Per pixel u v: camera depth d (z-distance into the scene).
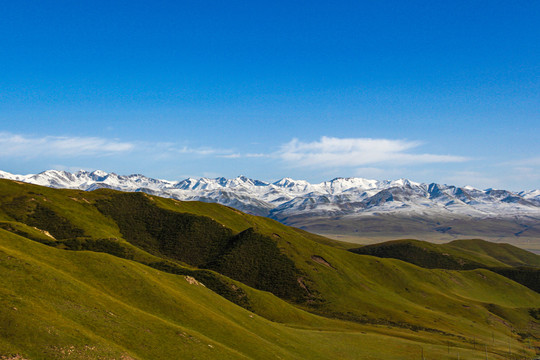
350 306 147.75
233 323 76.56
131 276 74.75
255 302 115.56
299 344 81.75
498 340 136.25
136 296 69.94
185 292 84.12
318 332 98.06
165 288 76.69
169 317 67.88
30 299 50.16
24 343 41.72
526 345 138.75
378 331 116.12
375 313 143.62
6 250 60.84
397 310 151.00
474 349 110.62
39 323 45.28
